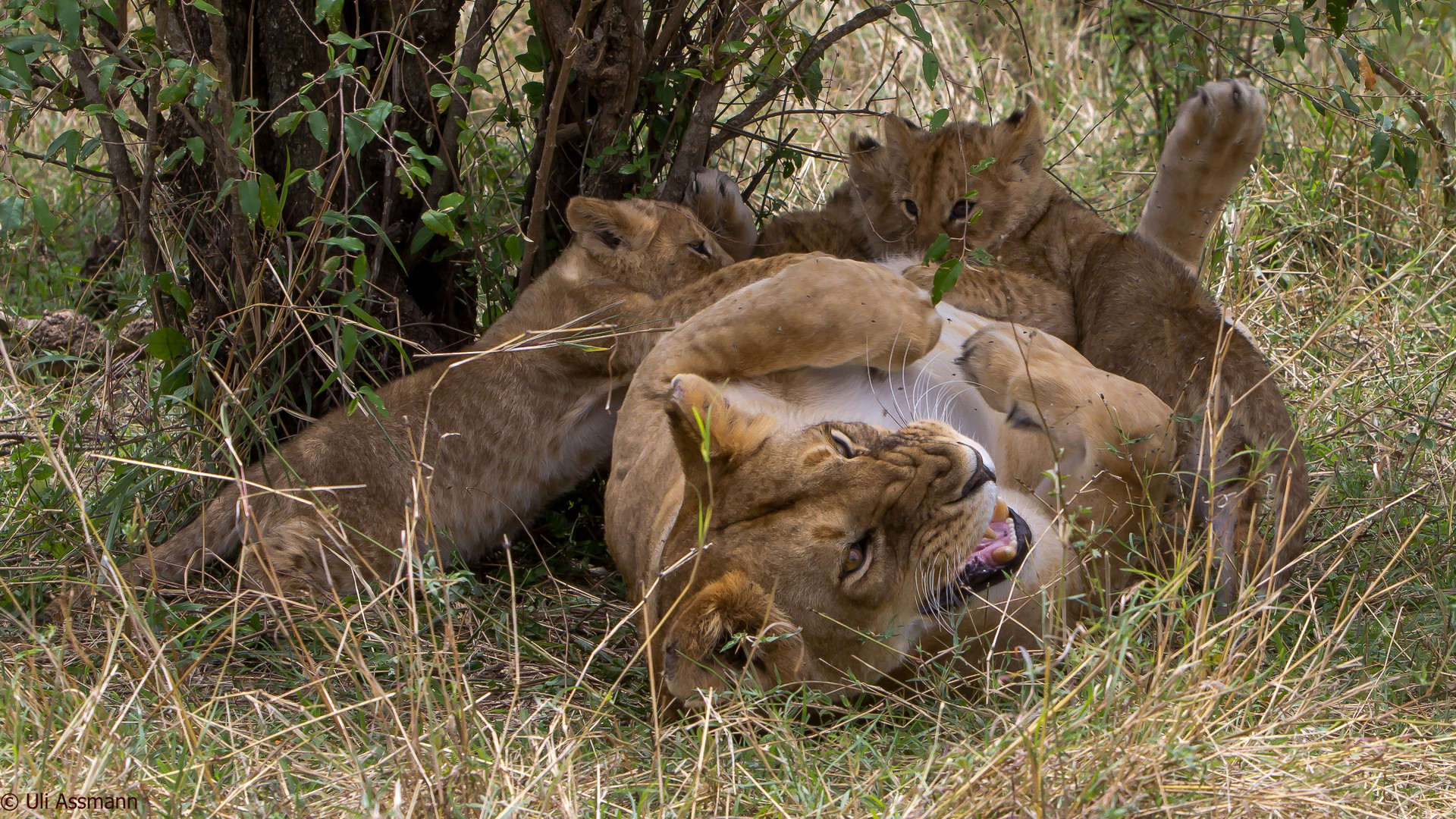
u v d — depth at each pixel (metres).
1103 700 5.93
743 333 7.32
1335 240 11.91
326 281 7.71
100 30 8.20
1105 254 8.69
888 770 5.70
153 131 7.93
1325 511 8.27
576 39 7.91
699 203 9.44
